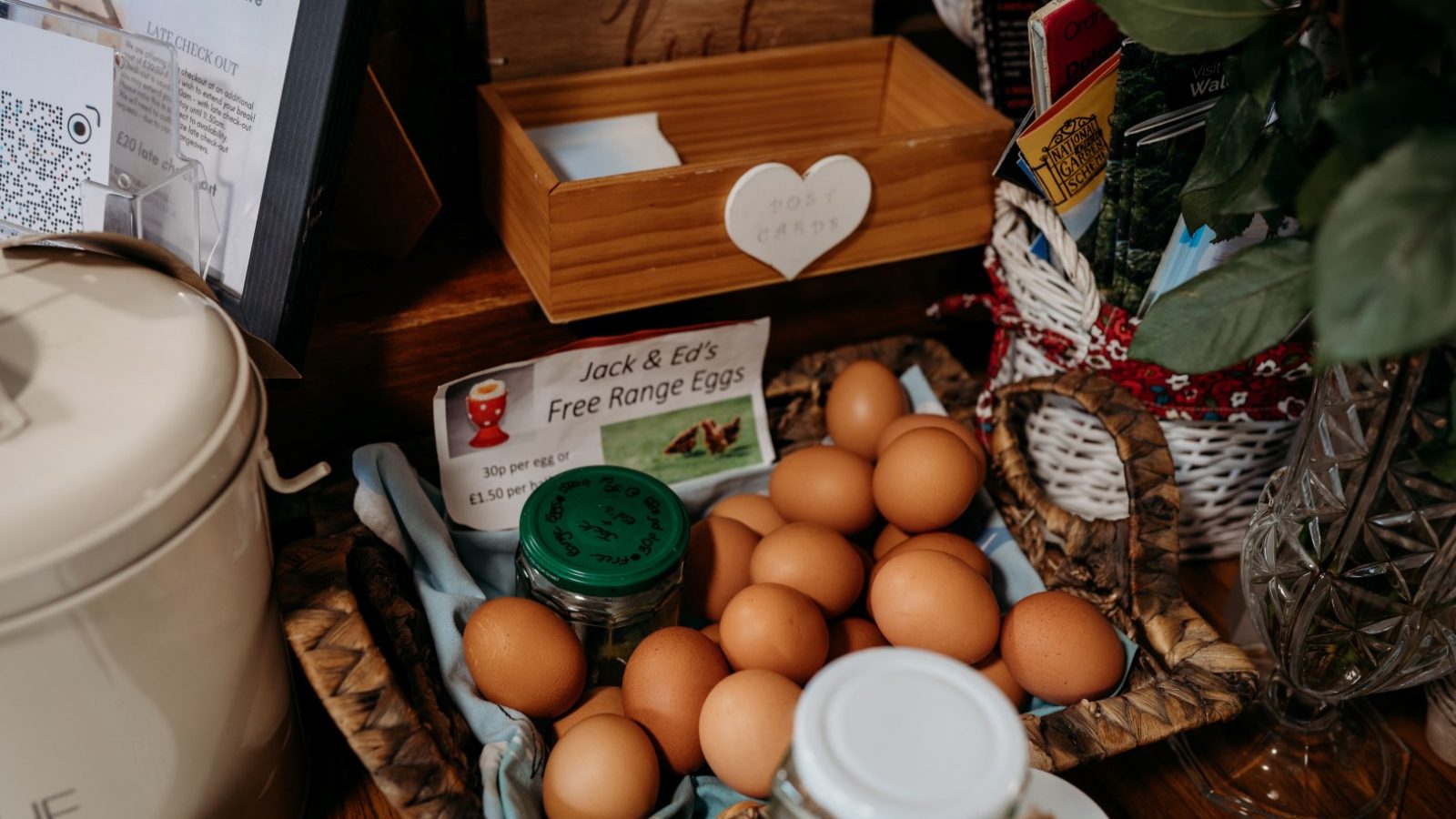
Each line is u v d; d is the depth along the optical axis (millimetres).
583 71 806
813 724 377
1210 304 464
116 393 467
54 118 596
